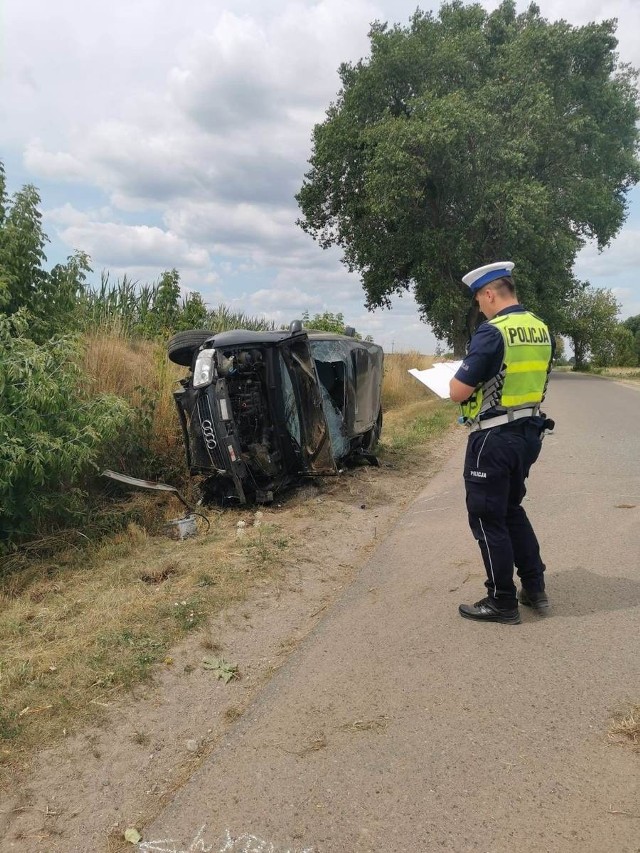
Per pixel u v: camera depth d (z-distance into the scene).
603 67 35.06
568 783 2.46
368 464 9.05
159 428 7.91
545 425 3.79
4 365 4.87
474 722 2.88
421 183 29.23
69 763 2.75
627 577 4.41
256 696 3.21
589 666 3.28
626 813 2.29
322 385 7.80
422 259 31.22
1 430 4.69
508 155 27.66
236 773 2.64
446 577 4.68
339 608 4.25
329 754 2.72
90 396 6.26
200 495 7.12
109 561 5.25
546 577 4.52
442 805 2.39
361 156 31.98
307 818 2.37
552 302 33.47
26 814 2.47
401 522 6.29
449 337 34.72
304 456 7.04
